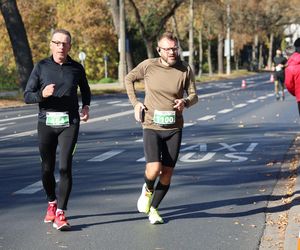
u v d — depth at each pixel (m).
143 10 84.38
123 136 27.27
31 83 11.67
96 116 37.84
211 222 12.45
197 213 13.24
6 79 79.31
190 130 29.44
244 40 149.12
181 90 11.90
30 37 86.12
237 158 20.91
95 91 65.94
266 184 16.50
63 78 11.66
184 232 11.69
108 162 20.06
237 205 14.02
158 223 12.30
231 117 36.31
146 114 11.88
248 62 185.62
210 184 16.52
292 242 10.59
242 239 11.23
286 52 19.12
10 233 11.59
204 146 23.80
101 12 92.31
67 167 11.70
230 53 139.12
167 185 12.29
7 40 82.50
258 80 104.75
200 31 119.12
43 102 11.70
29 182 16.59
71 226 12.09
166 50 11.67
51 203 12.34
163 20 84.62
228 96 57.59
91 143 24.88
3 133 28.91
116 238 11.25
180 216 12.97
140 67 12.02
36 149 23.20
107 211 13.34
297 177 16.59
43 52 88.94
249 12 144.50
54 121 11.60
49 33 88.62
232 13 138.12
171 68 11.84
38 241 11.05
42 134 11.77
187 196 14.98
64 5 90.56
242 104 46.81
